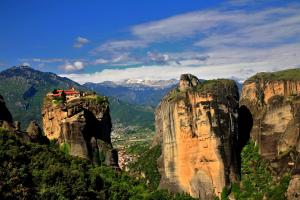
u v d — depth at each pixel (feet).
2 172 354.33
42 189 363.56
